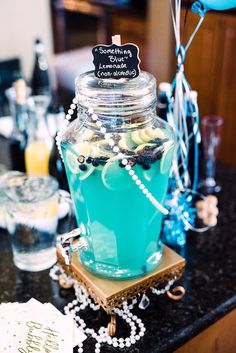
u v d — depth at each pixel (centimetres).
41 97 109
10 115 125
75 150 58
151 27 142
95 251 63
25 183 82
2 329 63
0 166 107
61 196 84
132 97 56
